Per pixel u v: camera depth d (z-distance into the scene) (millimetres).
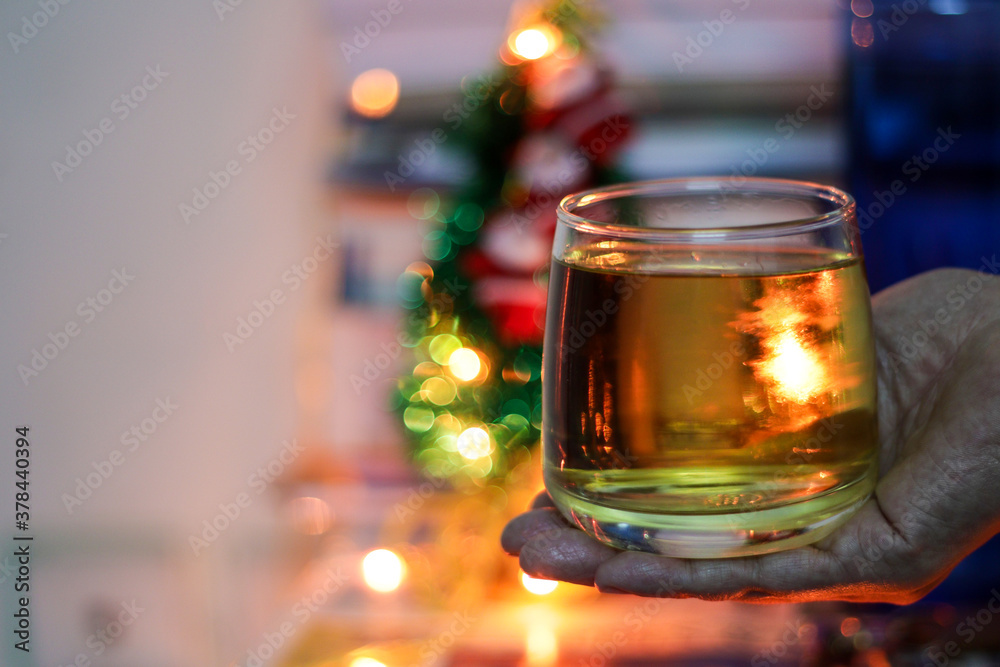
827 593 506
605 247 474
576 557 511
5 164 953
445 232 1098
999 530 504
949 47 903
